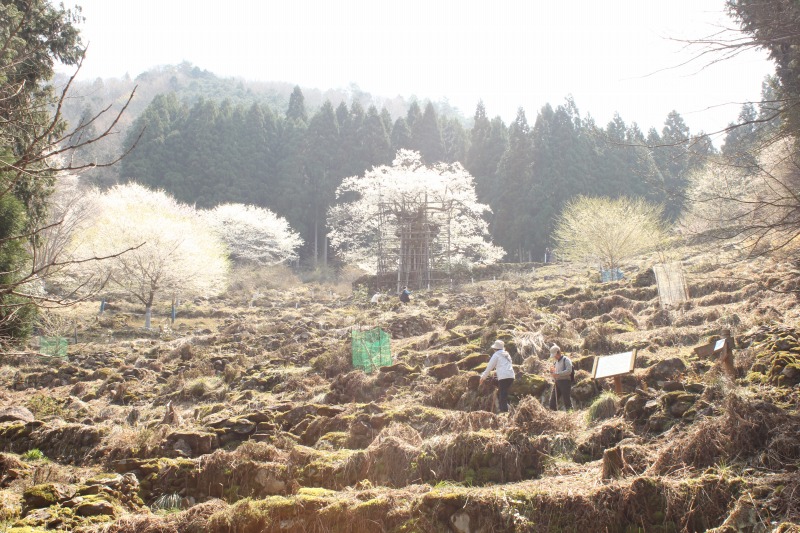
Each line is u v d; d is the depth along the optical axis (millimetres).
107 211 36219
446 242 43719
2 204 14148
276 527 7000
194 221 48438
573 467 7848
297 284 53031
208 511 7328
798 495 6082
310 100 161875
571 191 56938
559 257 43719
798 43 7395
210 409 14023
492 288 33156
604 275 29891
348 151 68500
